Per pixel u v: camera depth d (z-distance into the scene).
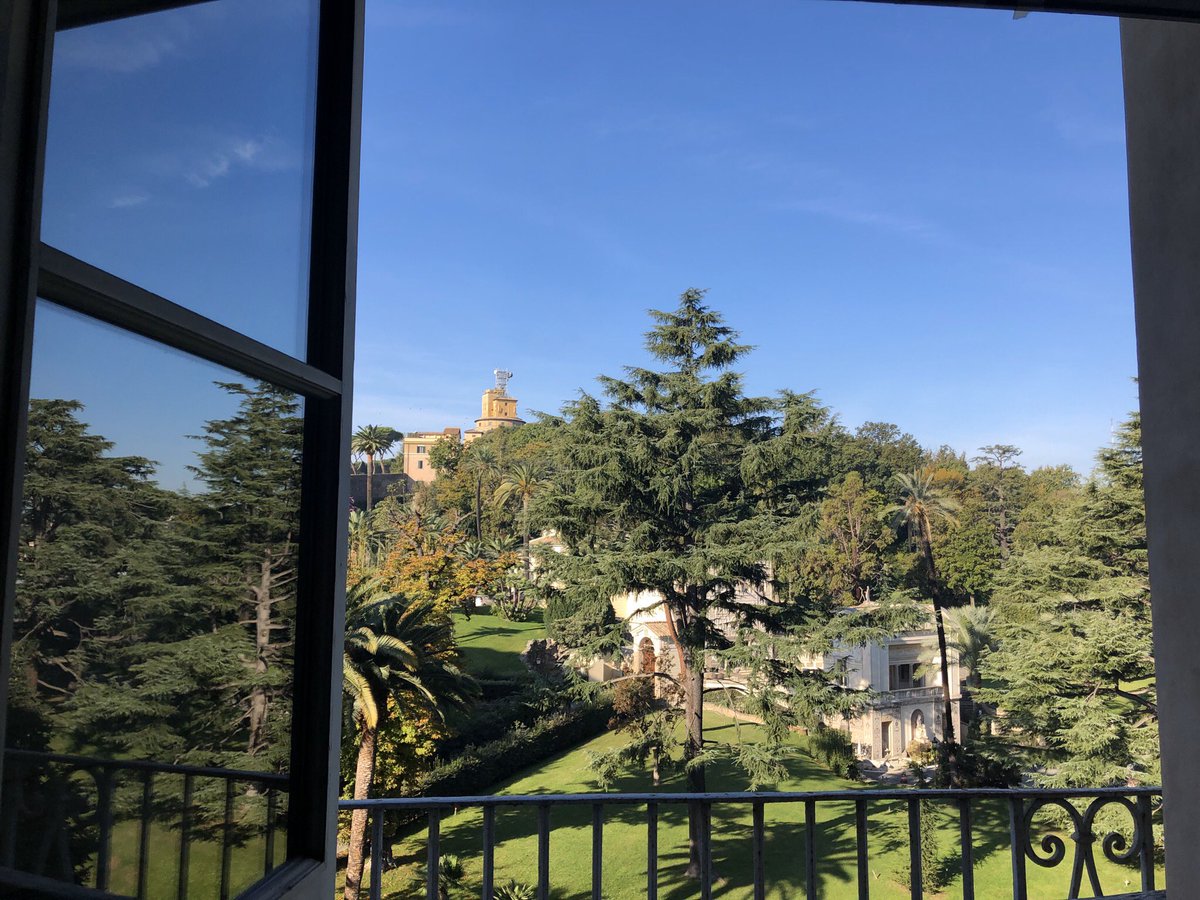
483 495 72.12
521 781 27.48
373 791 18.81
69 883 0.91
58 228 0.86
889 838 22.66
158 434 1.05
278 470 1.37
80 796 0.92
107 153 0.95
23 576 0.83
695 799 2.69
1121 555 26.39
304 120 1.51
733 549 22.06
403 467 101.69
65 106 0.88
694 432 24.19
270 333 1.36
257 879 1.29
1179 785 2.29
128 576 1.00
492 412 121.25
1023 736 27.02
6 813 0.81
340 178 1.58
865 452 59.62
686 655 24.31
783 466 23.56
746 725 32.66
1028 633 26.64
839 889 19.98
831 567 39.06
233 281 1.24
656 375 24.64
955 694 32.78
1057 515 28.31
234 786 1.24
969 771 27.17
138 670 1.02
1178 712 2.29
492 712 30.42
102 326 0.94
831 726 30.81
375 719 17.28
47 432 0.85
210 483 1.17
